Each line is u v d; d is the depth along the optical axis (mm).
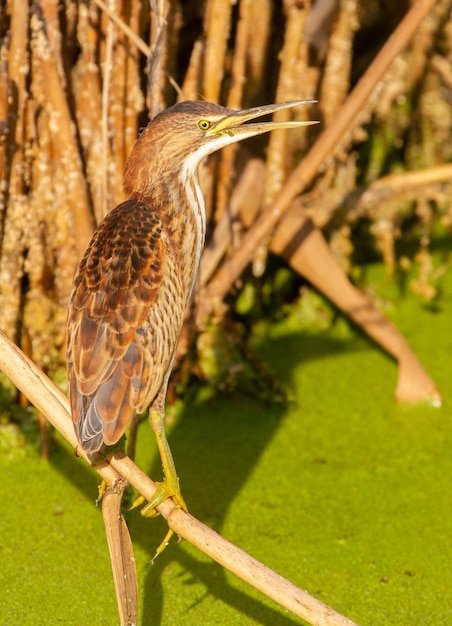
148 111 9070
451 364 11109
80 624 7238
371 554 8062
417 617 7363
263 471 9219
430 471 9258
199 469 9219
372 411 10258
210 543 5762
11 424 9477
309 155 9289
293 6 9625
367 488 8977
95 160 8688
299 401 10414
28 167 8805
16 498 8734
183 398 10281
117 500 5898
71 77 8820
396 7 12383
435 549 8148
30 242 8992
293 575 7785
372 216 11719
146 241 6270
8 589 7582
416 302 12430
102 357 5812
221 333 10250
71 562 7910
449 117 13102
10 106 8438
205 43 9164
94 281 6090
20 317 9383
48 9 8188
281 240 10422
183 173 6871
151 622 7230
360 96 9195
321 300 11891
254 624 7250
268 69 11062
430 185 11602
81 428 5605
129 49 8305
